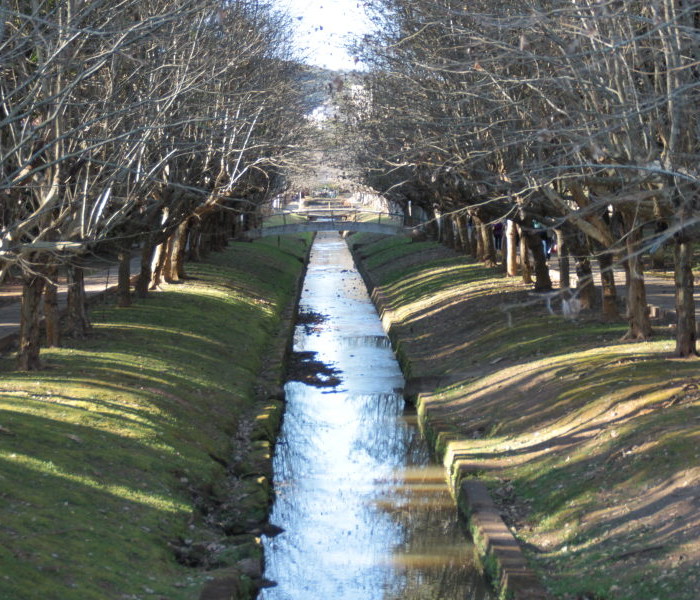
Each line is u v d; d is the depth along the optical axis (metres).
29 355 23.75
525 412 22.84
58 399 21.11
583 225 20.89
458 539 18.80
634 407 19.66
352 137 36.81
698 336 25.47
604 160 16.58
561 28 15.20
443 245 67.81
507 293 38.75
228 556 16.27
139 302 36.66
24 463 16.45
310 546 18.73
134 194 18.92
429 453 24.83
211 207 33.62
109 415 20.47
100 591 12.91
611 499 16.45
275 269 62.97
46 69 13.34
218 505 19.09
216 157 30.28
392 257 69.88
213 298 41.03
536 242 36.06
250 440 23.72
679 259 22.73
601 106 16.16
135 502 16.73
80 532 14.55
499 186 20.77
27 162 12.05
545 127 16.34
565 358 25.41
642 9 15.05
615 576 13.97
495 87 20.78
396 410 30.09
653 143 13.84
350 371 36.69
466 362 30.55
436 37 24.55
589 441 19.17
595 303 32.75
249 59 30.89
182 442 20.81
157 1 21.75
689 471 15.84
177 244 45.25
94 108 18.38
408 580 17.00
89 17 17.02
